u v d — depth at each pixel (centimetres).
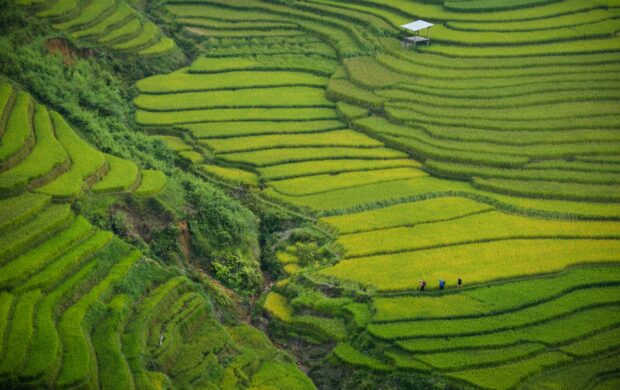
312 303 5009
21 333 4016
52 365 3909
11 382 3803
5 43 6372
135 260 4847
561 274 5138
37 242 4638
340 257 5369
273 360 4703
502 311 4822
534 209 5803
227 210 5653
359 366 4569
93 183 5306
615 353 4575
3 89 5828
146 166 5956
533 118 6838
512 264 5212
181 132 6781
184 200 5606
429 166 6372
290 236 5641
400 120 6894
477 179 6184
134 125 6788
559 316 4797
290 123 6956
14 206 4803
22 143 5288
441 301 4916
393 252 5372
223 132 6738
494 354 4531
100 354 4156
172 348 4444
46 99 6088
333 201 5919
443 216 5741
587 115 6844
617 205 5844
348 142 6688
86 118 6034
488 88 7294
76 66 6881
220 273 5294
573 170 6269
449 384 4381
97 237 4841
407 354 4559
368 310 4897
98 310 4397
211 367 4441
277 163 6388
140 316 4506
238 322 4981
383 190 6059
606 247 5384
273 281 5409
